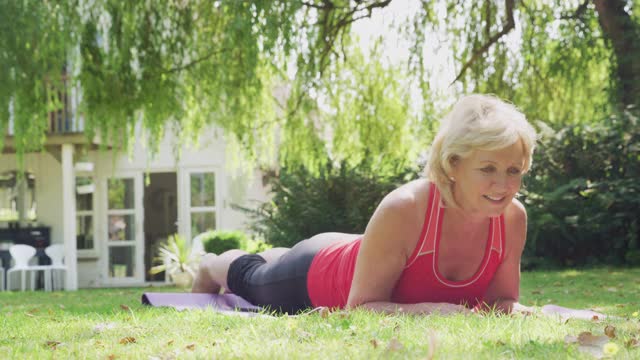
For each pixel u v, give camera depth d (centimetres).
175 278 1330
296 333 236
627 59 1116
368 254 302
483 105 270
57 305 641
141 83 1077
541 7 1145
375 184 1189
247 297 416
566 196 1108
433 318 268
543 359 192
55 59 1062
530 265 1133
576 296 615
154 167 1539
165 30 1080
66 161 1352
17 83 1047
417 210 297
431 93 1117
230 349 214
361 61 1186
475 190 270
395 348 203
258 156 1220
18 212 1509
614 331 238
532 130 270
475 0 1120
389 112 1190
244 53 1059
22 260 1380
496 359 190
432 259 302
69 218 1351
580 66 1141
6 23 1018
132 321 311
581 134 1138
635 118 1101
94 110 1083
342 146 1229
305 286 370
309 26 1069
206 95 1134
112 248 1539
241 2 984
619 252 1124
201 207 1529
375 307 298
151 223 1836
